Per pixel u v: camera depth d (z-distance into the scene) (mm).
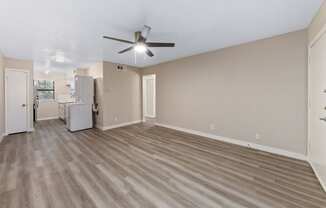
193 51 3994
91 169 2488
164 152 3191
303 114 2717
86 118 5191
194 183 2100
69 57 4535
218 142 3773
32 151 3242
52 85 7367
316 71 2256
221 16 2238
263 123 3180
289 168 2469
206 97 4137
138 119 6184
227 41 3264
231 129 3682
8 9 1974
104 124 5105
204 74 4145
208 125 4148
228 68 3654
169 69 5086
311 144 2506
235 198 1795
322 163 2029
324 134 1979
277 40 2939
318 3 1926
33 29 2584
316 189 1946
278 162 2678
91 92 5305
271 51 3020
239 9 2055
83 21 2340
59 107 7152
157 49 3812
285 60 2867
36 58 4613
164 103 5348
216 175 2295
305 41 2650
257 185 2041
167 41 3248
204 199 1782
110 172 2396
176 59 4828
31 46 3465
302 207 1643
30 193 1880
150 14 2166
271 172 2359
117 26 2523
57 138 4184
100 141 3924
